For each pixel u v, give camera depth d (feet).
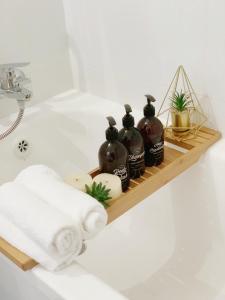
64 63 5.95
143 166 4.13
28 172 3.77
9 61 5.41
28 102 5.76
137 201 3.98
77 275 3.24
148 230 5.41
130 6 4.89
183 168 4.41
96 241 5.34
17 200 3.37
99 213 3.38
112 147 3.78
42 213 3.22
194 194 4.89
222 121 4.67
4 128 5.35
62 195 3.44
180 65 4.73
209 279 4.73
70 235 3.20
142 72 5.18
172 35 4.66
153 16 4.73
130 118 3.95
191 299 4.56
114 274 4.94
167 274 4.88
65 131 5.79
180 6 4.45
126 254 5.17
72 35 5.76
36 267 3.34
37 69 5.70
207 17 4.29
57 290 3.13
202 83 4.65
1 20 5.18
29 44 5.51
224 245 4.84
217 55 4.39
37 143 5.60
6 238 3.44
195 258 4.97
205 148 4.58
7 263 3.70
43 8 5.47
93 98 5.91
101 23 5.30
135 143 3.94
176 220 5.17
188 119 4.63
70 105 5.78
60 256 3.23
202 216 4.93
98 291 3.11
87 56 5.72
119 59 5.35
